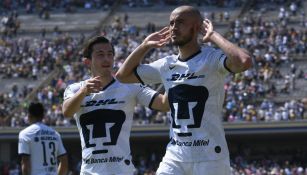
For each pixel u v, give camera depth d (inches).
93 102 1004.6
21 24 6348.4
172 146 863.7
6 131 4539.9
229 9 6161.4
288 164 4163.4
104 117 1000.2
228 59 825.5
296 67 4938.5
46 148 1269.7
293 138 4488.2
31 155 1262.3
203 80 848.9
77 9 6569.9
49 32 6161.4
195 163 846.5
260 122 4266.7
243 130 4271.7
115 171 994.1
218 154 845.8
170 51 5027.1
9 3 6737.2
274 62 4975.4
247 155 4402.1
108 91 1003.9
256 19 5733.3
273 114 4347.9
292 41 5211.6
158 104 994.7
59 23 6358.3
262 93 4566.9
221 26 5841.5
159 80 893.8
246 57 799.7
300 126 4232.3
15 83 5201.8
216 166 844.6
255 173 4069.9
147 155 4586.6
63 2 6786.4
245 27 5580.7
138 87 1005.2
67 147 4586.6
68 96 1015.6
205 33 841.5
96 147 999.0
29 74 5265.8
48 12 6535.4
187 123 852.0
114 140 997.2
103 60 1005.2
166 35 883.4
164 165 866.1
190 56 859.4
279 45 5182.1
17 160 4537.4
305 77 4825.3
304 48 5123.0
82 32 6131.9
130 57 892.6
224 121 4311.0
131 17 6363.2
